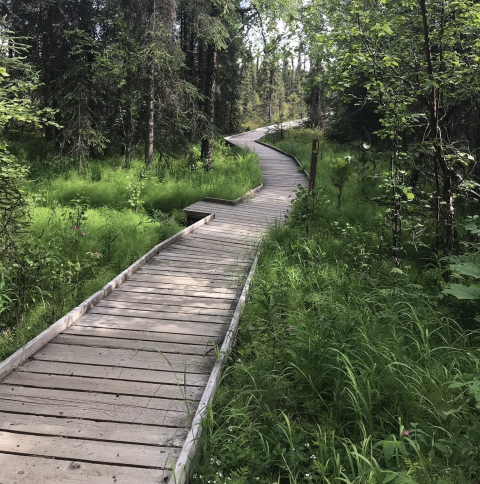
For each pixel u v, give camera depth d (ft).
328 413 10.41
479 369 10.64
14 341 13.94
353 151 70.08
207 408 9.61
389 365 10.56
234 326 14.24
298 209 26.61
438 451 8.79
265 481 8.40
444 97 19.89
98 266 21.39
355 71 19.34
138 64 46.34
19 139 51.75
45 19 50.60
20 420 9.55
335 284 17.90
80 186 38.17
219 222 31.68
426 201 21.42
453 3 16.51
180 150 58.34
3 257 17.03
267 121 219.00
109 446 8.89
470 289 13.14
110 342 13.38
